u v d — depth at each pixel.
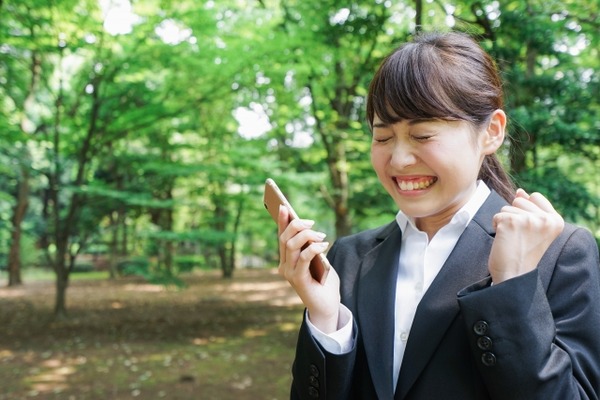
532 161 5.76
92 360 7.56
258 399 5.71
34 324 10.60
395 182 1.06
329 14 6.80
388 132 1.03
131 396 5.82
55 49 8.34
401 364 1.01
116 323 10.76
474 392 0.95
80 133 10.69
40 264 24.88
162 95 10.12
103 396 5.81
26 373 6.82
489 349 0.88
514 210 0.94
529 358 0.86
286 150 12.34
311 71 8.70
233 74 8.88
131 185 11.90
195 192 12.88
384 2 5.82
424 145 0.99
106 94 9.98
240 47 8.17
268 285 18.28
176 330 10.02
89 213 12.22
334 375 1.02
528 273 0.90
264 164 11.07
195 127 11.58
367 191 10.83
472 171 1.02
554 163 6.57
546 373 0.86
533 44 5.13
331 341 1.05
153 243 13.39
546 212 0.94
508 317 0.88
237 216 18.95
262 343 8.78
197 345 8.66
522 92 5.07
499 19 5.05
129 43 8.89
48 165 11.13
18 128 9.32
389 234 1.23
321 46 7.37
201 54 8.63
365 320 1.09
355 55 7.82
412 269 1.12
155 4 8.29
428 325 1.00
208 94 9.59
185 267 13.23
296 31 7.52
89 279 21.39
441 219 1.12
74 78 10.78
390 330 1.06
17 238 19.38
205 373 6.80
